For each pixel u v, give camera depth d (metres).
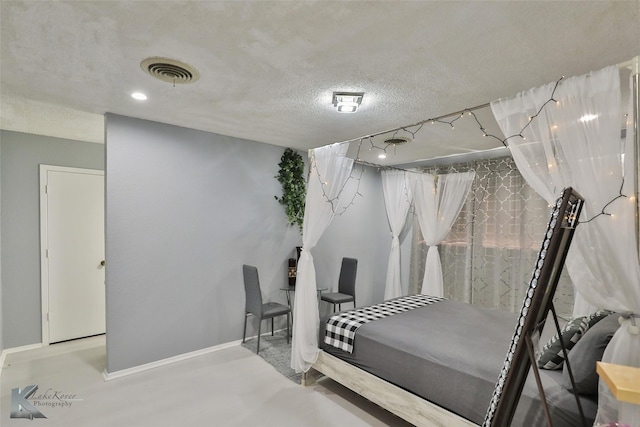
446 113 2.99
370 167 5.89
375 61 2.08
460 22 1.66
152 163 3.45
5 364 3.50
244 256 4.18
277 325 4.55
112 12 1.62
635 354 1.55
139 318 3.39
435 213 4.62
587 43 1.82
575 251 1.78
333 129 3.60
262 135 3.93
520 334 1.25
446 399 2.16
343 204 5.46
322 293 5.11
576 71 2.15
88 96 2.74
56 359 3.64
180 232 3.66
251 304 3.93
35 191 3.95
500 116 2.09
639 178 1.60
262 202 4.34
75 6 1.58
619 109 1.64
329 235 5.27
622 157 1.71
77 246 4.25
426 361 2.31
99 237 4.41
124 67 2.21
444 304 3.63
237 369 3.45
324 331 3.12
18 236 3.84
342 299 4.70
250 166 4.21
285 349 3.97
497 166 4.38
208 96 2.71
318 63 2.12
